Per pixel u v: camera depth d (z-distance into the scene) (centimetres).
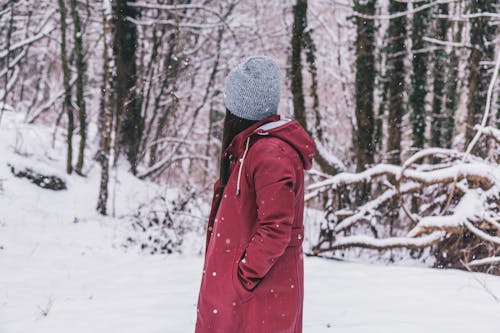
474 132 997
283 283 204
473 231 610
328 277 530
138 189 1110
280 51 1698
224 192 210
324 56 1636
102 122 1273
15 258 630
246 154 205
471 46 1016
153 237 754
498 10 1072
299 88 1120
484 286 451
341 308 421
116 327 382
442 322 380
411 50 1202
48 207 933
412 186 723
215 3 1580
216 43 1661
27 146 1118
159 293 479
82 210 959
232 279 201
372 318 392
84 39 1611
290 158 202
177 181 1795
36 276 559
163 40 1554
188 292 481
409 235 663
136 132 1304
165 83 1486
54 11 1434
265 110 212
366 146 1119
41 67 1725
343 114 1812
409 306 421
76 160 1191
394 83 1176
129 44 1246
